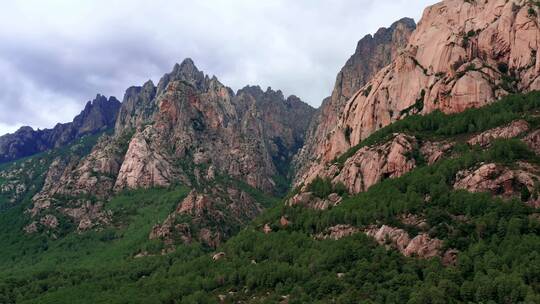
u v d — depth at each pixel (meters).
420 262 184.88
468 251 181.88
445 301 162.12
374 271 188.25
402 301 169.88
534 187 194.25
